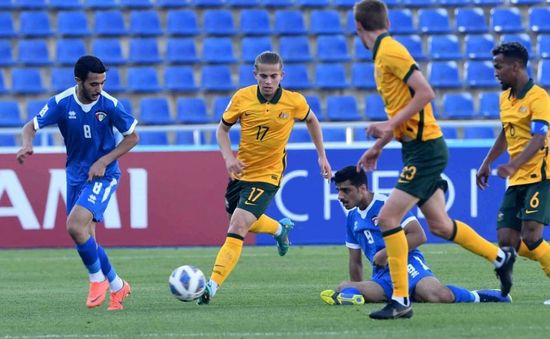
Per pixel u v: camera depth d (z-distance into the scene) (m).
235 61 71.69
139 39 72.06
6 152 49.19
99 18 73.56
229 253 27.52
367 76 71.00
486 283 33.44
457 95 68.94
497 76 26.80
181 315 25.28
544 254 27.23
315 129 29.73
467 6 76.94
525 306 25.64
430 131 22.50
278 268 39.78
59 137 57.78
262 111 28.39
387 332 21.12
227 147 28.64
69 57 71.12
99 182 27.27
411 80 21.80
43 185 49.25
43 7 74.00
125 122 27.14
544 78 71.31
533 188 26.89
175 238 49.69
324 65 71.44
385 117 67.69
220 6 75.94
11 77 69.56
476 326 21.81
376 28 22.61
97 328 23.06
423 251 46.34
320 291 31.69
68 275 38.53
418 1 76.69
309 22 76.06
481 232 50.03
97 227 49.41
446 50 73.50
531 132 26.16
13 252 47.94
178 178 49.75
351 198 26.92
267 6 76.25
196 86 69.81
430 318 23.11
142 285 34.56
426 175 22.56
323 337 20.64
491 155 28.11
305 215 49.78
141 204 49.56
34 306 28.56
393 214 22.67
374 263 26.72
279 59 28.19
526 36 73.88
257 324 23.06
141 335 21.61
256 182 28.55
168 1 75.44
